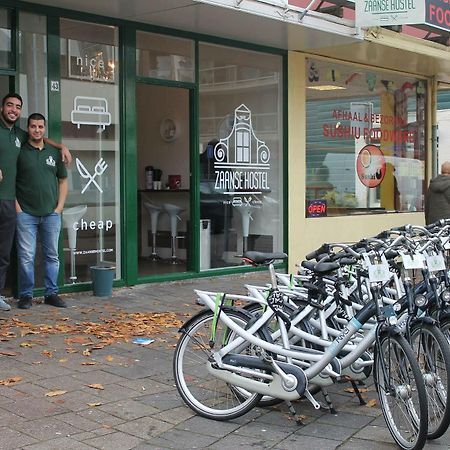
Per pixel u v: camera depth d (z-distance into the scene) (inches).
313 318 188.4
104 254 347.6
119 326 274.4
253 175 417.4
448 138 759.7
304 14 355.3
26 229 298.5
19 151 294.4
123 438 168.9
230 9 323.9
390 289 186.7
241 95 408.2
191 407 186.2
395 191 518.0
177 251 435.2
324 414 188.1
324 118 454.3
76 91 332.5
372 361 183.5
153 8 322.3
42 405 187.6
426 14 370.6
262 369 179.2
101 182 344.5
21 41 312.3
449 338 177.9
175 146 442.3
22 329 264.2
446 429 163.3
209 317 187.2
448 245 186.9
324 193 455.2
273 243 429.4
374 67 488.1
